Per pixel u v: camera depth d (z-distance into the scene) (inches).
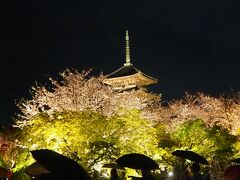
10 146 810.8
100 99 1246.3
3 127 1024.2
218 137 997.2
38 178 177.2
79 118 772.0
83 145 749.3
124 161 310.0
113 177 435.8
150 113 1498.5
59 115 782.5
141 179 307.1
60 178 175.0
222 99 1819.6
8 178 426.9
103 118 800.3
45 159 181.3
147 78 2277.3
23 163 706.2
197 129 1004.6
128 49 2359.7
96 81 1318.9
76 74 1280.8
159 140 979.3
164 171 976.9
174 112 1797.5
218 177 958.4
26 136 750.5
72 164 181.8
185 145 992.9
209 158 1002.7
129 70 2262.6
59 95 1235.2
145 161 309.7
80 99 1218.0
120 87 2197.3
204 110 1820.9
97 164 759.7
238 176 298.0
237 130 1418.6
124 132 820.0
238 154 1055.0
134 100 1395.2
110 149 722.2
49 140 746.8
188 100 2000.5
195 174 408.2
